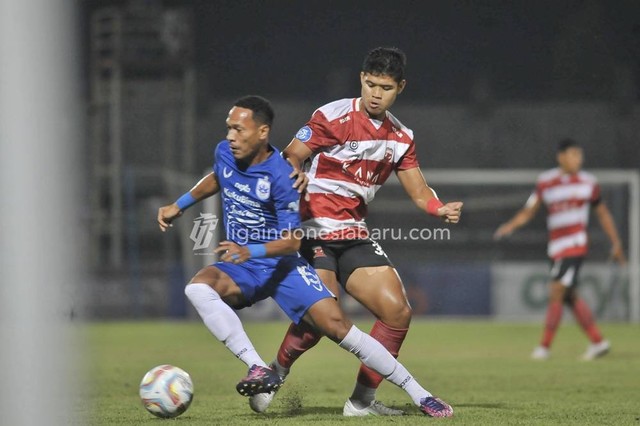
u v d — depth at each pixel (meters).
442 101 133.62
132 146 104.94
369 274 20.45
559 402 24.98
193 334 57.50
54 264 7.51
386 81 19.83
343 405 23.70
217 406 23.09
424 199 20.98
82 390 25.94
